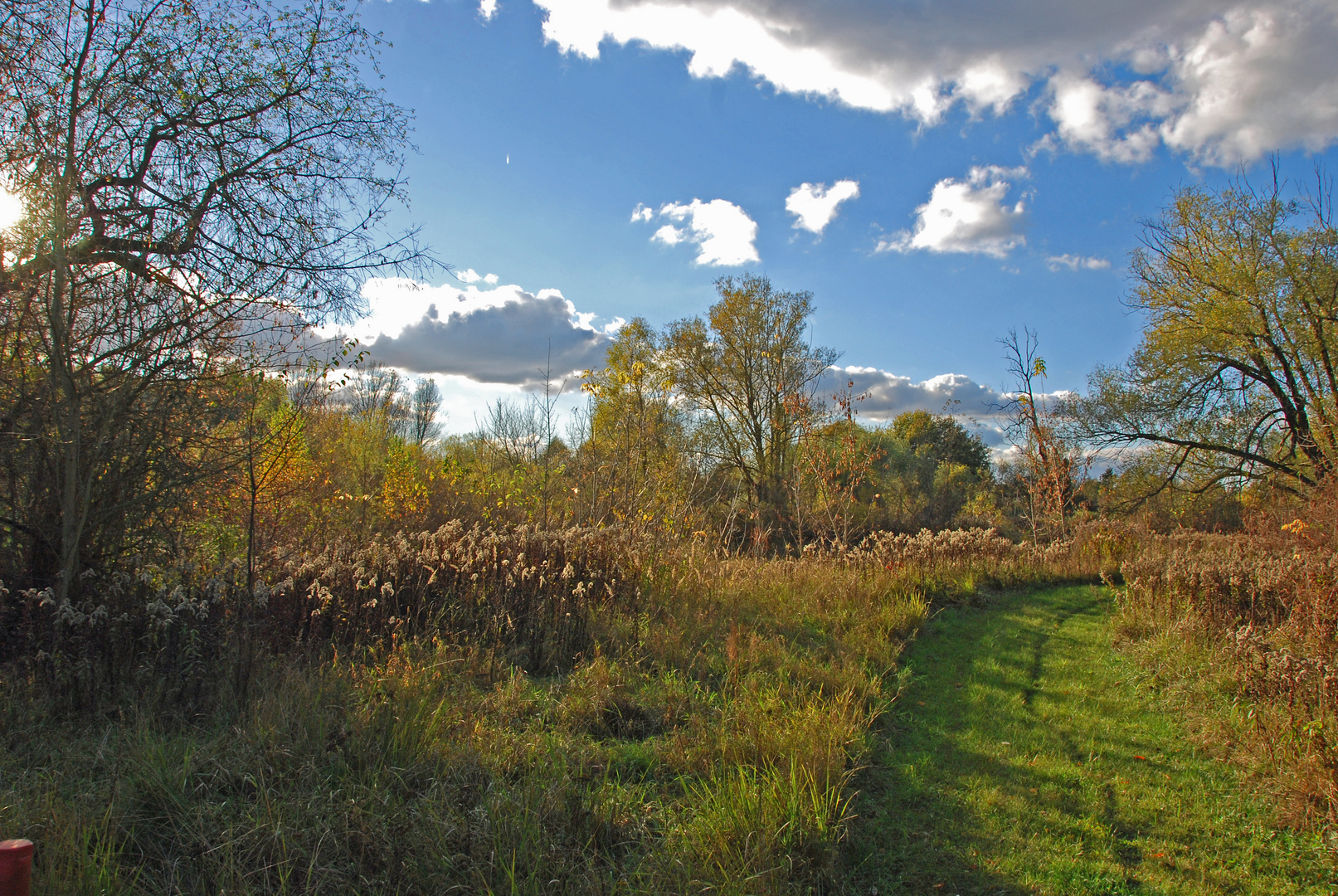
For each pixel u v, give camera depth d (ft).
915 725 20.49
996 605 40.78
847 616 31.32
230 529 26.96
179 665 16.96
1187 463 80.28
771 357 98.84
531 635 24.48
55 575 18.97
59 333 18.75
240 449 22.49
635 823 13.24
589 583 27.94
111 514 20.25
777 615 30.63
